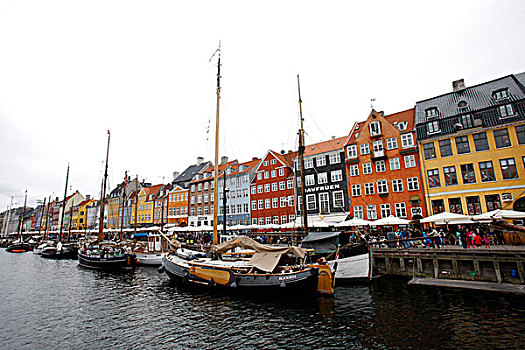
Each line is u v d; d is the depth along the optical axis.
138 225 71.25
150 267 29.97
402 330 11.23
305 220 24.47
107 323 13.20
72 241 59.81
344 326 11.82
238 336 11.23
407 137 34.59
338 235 19.20
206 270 18.16
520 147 27.34
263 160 49.50
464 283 17.44
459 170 30.31
